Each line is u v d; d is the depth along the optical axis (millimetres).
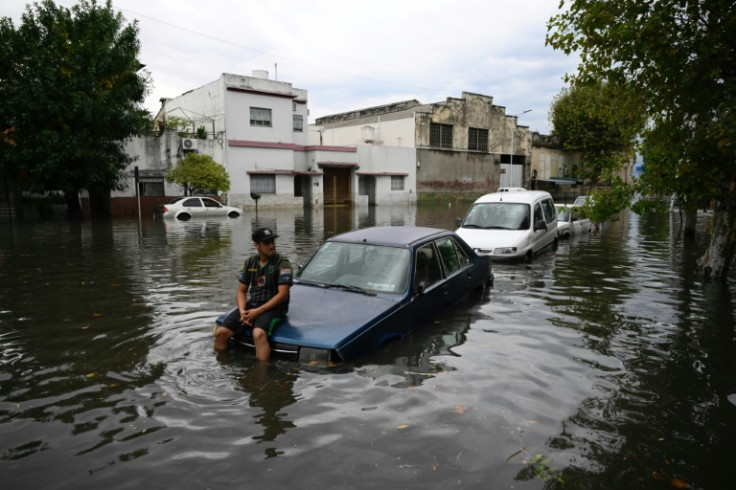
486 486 2771
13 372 4469
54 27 22625
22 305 6938
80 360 4754
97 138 24406
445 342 5211
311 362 4445
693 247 13141
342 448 3154
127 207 27375
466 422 3508
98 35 24000
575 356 4910
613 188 8688
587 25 7258
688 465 3045
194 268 10039
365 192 40562
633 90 7473
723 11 6527
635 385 4234
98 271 9688
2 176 28250
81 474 2906
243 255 11914
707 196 8133
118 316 6332
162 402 3822
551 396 3979
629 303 7066
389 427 3422
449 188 45406
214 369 4441
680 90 6832
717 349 5164
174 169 28062
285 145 34312
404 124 43125
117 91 24156
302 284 5742
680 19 6793
